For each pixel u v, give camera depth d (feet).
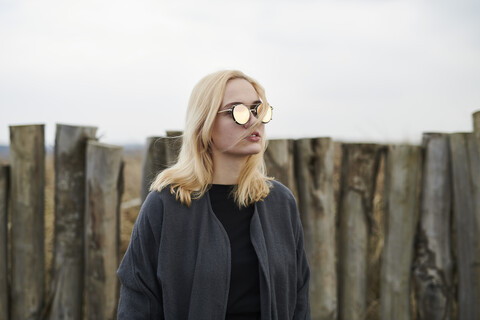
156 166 8.22
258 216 4.56
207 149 4.63
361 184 8.86
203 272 4.13
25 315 8.34
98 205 8.00
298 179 8.94
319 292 8.77
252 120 4.29
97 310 8.13
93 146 8.04
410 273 8.86
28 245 8.32
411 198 8.73
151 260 4.32
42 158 8.45
